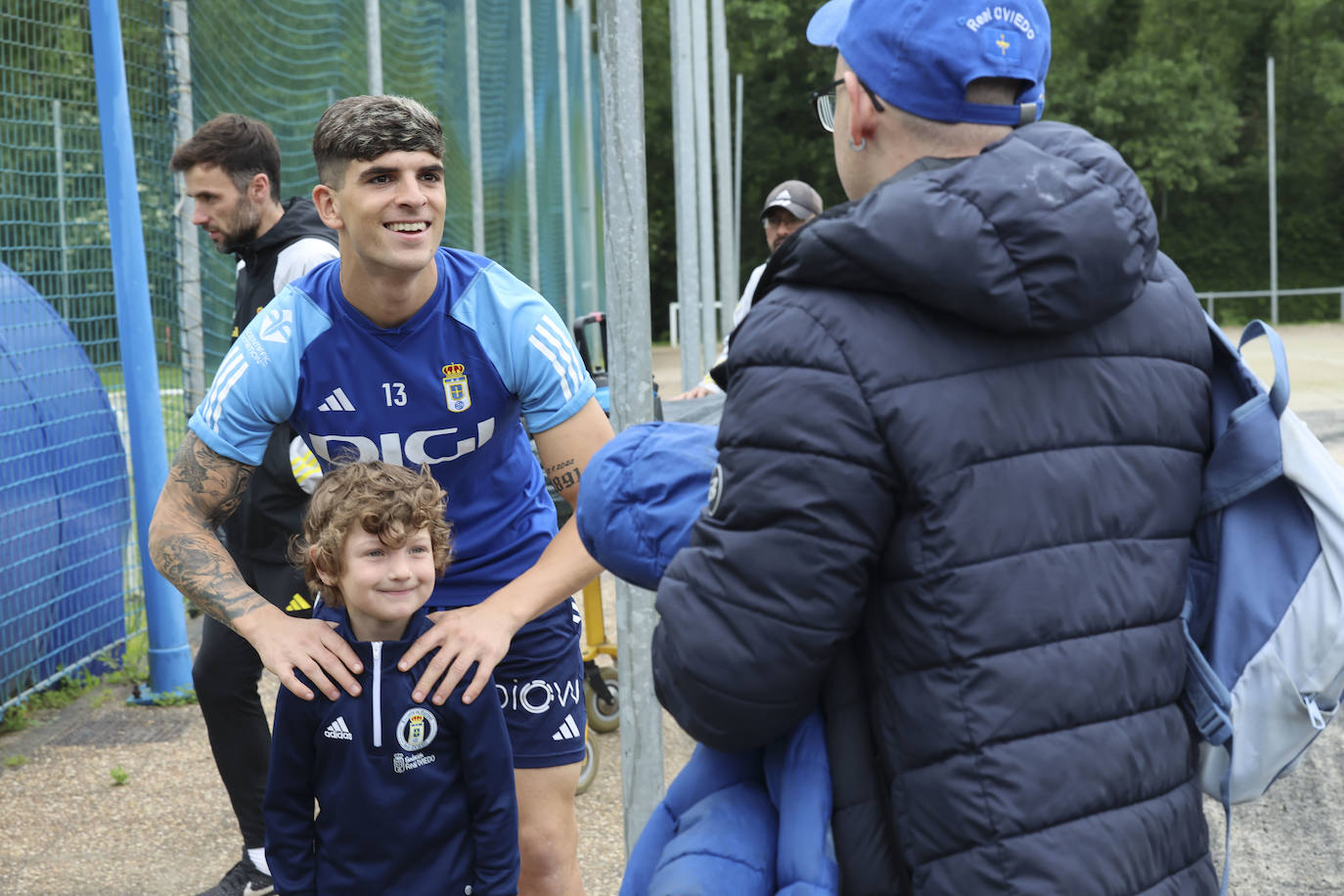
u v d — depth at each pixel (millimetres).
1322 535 1449
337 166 2219
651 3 34312
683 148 6391
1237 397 1521
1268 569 1474
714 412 4766
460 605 2561
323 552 2152
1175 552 1437
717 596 1336
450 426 2436
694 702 1368
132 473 5406
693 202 6484
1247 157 38344
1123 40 38188
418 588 2172
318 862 2281
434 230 2266
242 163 3404
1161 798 1390
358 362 2373
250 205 3434
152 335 5148
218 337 6465
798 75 37844
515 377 2430
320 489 2186
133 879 3512
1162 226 38781
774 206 5258
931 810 1327
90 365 5688
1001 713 1304
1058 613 1329
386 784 2197
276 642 2184
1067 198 1292
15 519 4984
